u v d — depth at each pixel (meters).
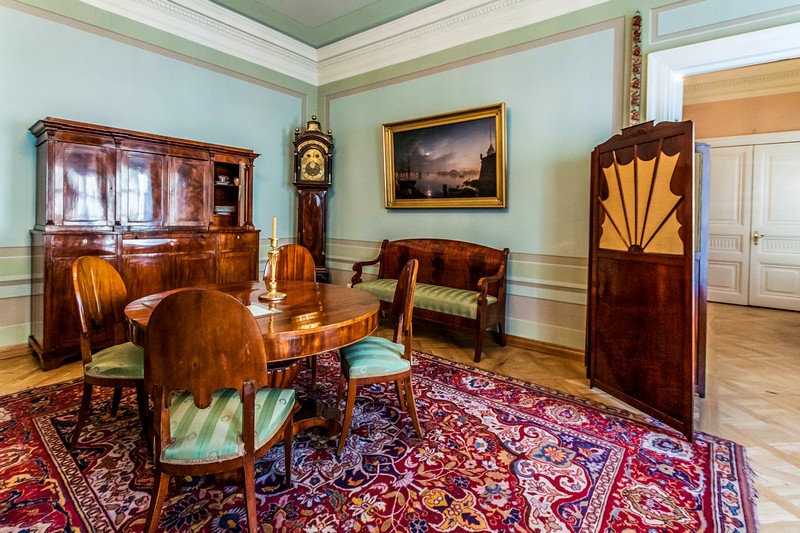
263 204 4.25
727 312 4.71
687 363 1.82
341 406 2.11
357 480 1.49
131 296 2.90
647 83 2.63
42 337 2.57
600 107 2.83
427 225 3.85
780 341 3.50
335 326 1.43
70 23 2.87
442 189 3.65
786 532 1.24
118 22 3.11
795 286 4.76
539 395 2.30
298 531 1.23
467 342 3.39
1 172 2.65
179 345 1.04
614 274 2.28
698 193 2.23
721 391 2.39
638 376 2.10
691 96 5.23
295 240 4.59
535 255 3.17
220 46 3.77
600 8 2.80
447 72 3.59
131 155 2.94
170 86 3.44
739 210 5.06
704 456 1.68
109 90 3.08
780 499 1.41
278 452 1.68
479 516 1.31
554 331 3.09
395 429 1.88
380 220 4.20
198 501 1.37
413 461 1.62
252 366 1.08
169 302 1.01
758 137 4.88
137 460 1.59
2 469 1.52
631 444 1.77
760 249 4.95
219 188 3.70
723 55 2.38
